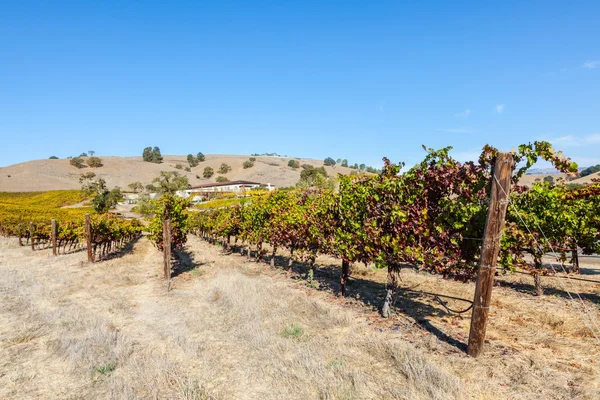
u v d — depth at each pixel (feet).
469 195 20.66
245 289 32.40
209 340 21.81
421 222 22.63
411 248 23.57
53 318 25.64
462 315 25.98
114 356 19.07
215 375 17.03
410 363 17.16
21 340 21.62
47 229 74.08
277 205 49.52
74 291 34.78
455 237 21.63
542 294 31.94
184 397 14.78
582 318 24.85
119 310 28.19
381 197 25.79
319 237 33.22
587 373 16.48
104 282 39.19
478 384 15.48
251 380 16.57
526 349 19.58
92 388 16.15
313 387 15.76
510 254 22.15
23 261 56.34
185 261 56.54
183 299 31.71
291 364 17.80
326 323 24.00
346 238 29.14
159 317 26.50
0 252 69.41
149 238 49.60
